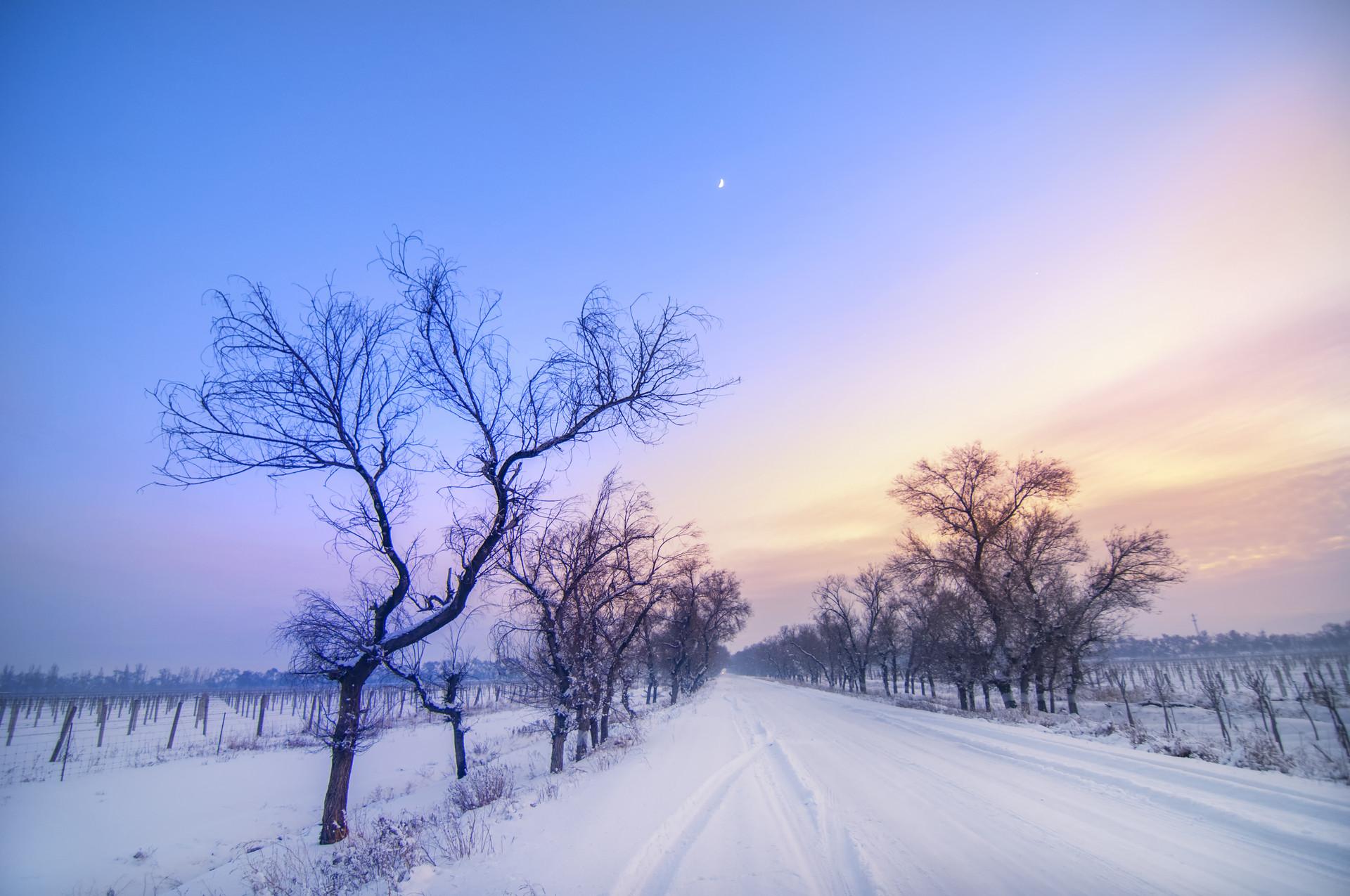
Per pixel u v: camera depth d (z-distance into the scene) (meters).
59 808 17.59
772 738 18.14
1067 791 9.97
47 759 27.53
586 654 18.09
